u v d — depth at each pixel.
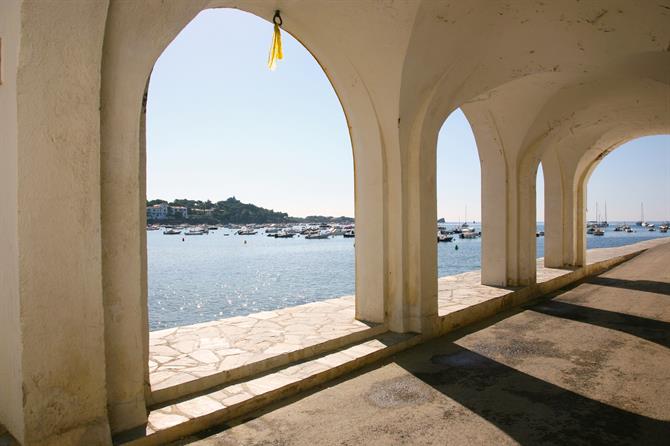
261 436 3.54
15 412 2.94
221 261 42.12
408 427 3.71
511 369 5.16
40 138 2.83
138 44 3.35
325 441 3.47
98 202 3.10
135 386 3.45
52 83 2.87
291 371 4.68
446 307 7.34
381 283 6.32
